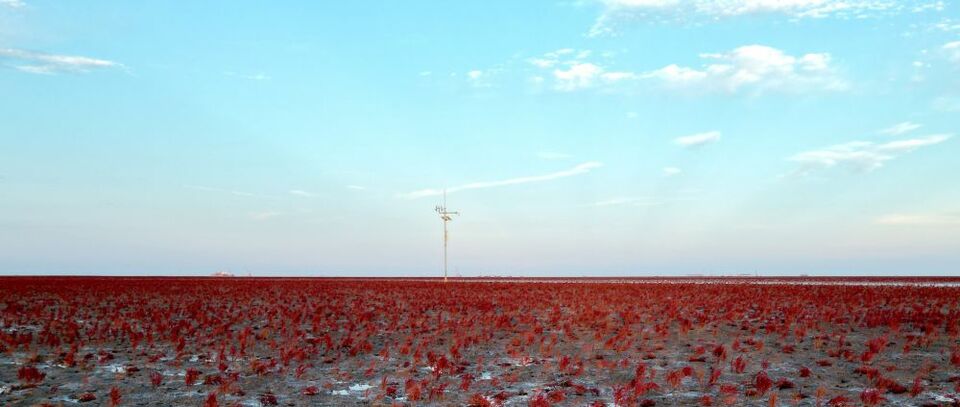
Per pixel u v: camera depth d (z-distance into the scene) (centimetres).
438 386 1247
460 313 2702
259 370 1410
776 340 1791
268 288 4884
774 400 1050
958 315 2233
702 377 1289
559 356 1560
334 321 2380
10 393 1197
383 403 1127
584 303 3105
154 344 1805
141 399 1158
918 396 1115
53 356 1593
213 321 2336
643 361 1501
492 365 1480
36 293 3941
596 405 1080
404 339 1933
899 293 3491
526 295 3841
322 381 1317
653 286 4884
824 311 2473
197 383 1300
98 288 4631
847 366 1403
